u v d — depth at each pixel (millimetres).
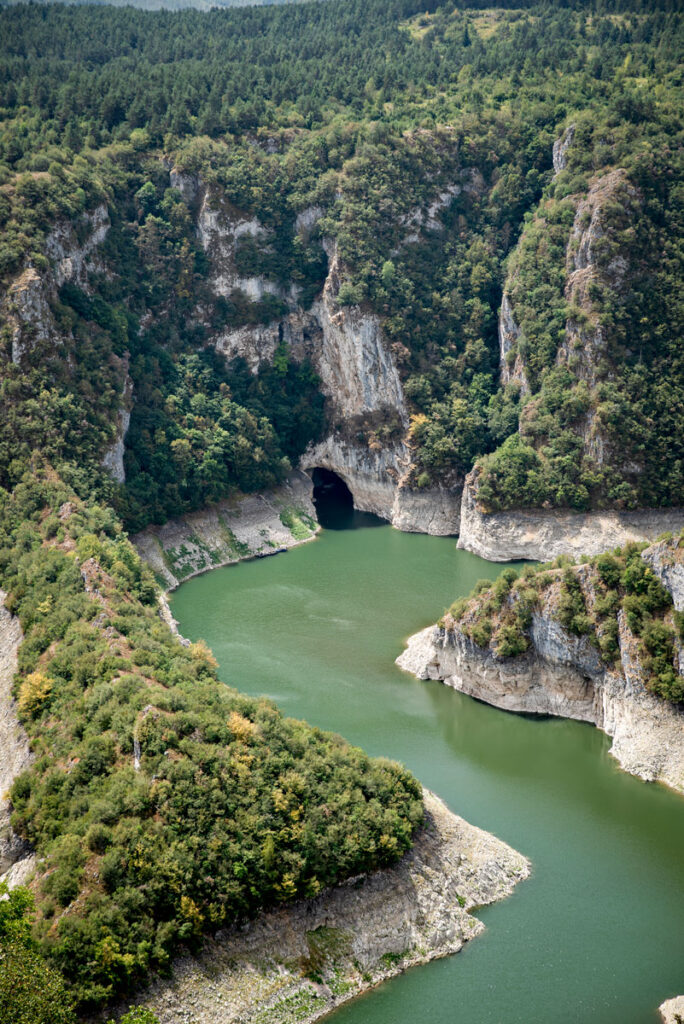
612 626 112188
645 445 170875
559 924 87188
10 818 91875
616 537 167375
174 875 80125
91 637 112500
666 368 175875
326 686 128000
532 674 119438
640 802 103375
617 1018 78250
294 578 166000
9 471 152875
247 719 97375
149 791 85625
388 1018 78500
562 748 113250
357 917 85438
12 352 159375
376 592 159375
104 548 136125
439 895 88625
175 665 110062
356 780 93312
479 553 175750
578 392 175375
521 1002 79750
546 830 99188
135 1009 74688
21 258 164875
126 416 174125
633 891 91062
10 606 126188
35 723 102938
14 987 68188
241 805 87125
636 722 109188
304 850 85438
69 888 79250
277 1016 77875
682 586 107188
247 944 81375
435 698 124750
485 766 110062
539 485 172500
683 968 82938
